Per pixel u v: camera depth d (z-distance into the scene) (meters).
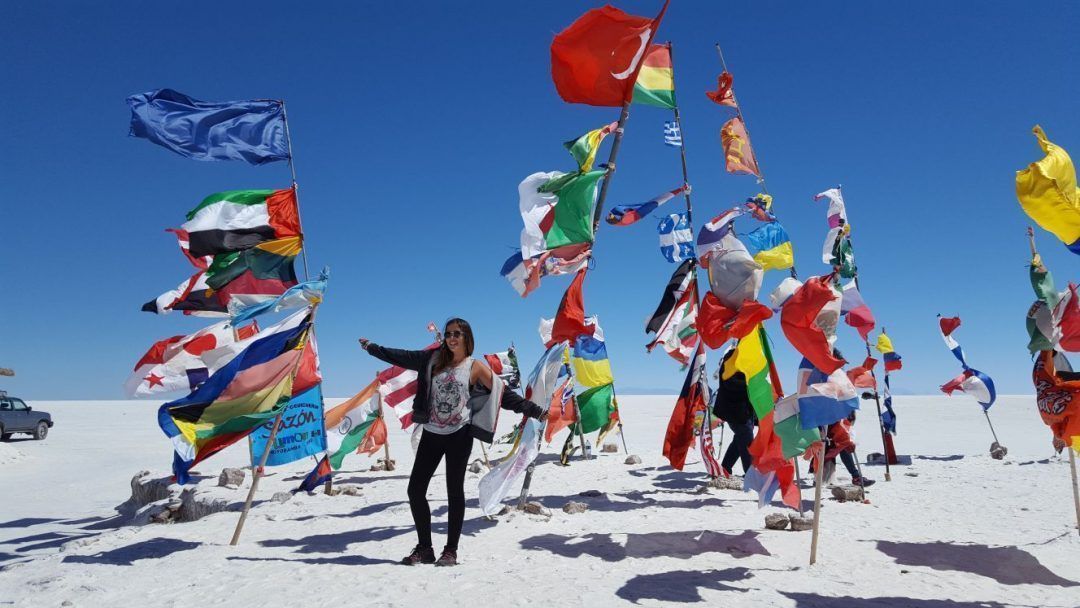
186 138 7.65
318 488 10.38
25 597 4.72
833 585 4.71
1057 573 5.05
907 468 12.12
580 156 6.83
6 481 16.45
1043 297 4.89
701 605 4.26
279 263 8.09
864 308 6.42
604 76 7.01
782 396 5.67
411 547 6.00
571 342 6.97
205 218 7.56
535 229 6.82
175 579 5.03
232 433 6.47
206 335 9.16
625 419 33.97
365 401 10.80
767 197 7.20
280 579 4.95
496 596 4.45
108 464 19.36
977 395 12.50
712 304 5.75
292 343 6.73
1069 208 4.35
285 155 8.05
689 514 7.41
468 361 5.45
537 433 6.56
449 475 5.39
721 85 8.78
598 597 4.41
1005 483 9.86
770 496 5.72
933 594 4.52
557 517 7.27
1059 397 5.11
